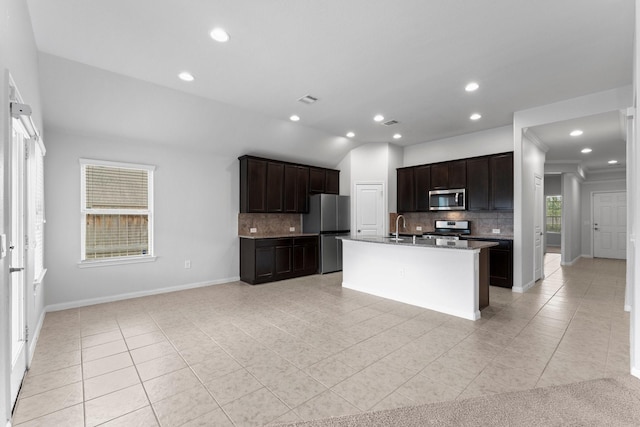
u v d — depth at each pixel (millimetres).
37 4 2262
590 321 3350
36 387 2125
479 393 1998
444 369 2330
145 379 2225
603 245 8469
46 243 3771
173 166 4848
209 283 5223
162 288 4711
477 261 3516
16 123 2100
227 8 2316
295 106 4410
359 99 4148
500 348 2686
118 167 4355
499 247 4934
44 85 3303
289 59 3088
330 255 6273
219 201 5371
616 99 3742
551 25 2514
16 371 2043
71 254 3957
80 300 4012
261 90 3855
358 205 6672
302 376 2252
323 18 2436
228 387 2117
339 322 3373
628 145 3270
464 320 3412
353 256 4859
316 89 3828
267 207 5730
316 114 4762
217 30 2600
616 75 3395
